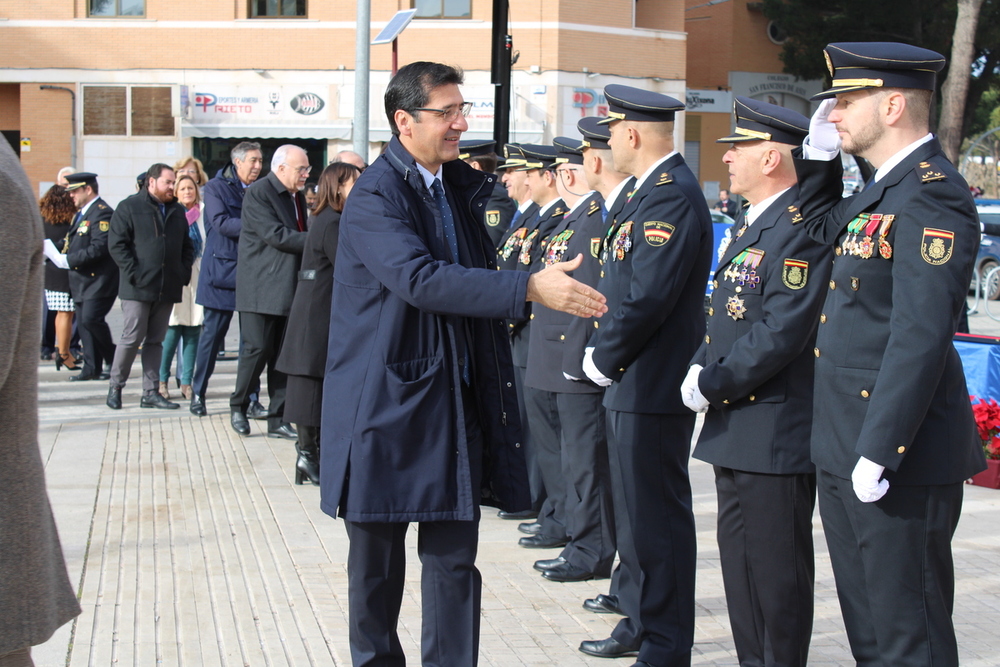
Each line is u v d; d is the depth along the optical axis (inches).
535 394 206.4
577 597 181.2
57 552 91.8
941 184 108.5
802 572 138.7
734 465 138.4
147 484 248.4
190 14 929.5
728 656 157.9
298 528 215.9
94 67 938.7
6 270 81.1
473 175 141.1
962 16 845.2
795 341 132.3
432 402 126.2
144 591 178.9
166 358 358.6
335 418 127.8
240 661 151.6
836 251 120.6
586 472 187.5
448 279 120.0
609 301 155.2
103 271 382.3
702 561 202.1
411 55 911.7
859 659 122.6
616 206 163.9
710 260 153.4
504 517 235.0
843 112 117.0
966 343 297.7
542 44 899.4
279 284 288.0
